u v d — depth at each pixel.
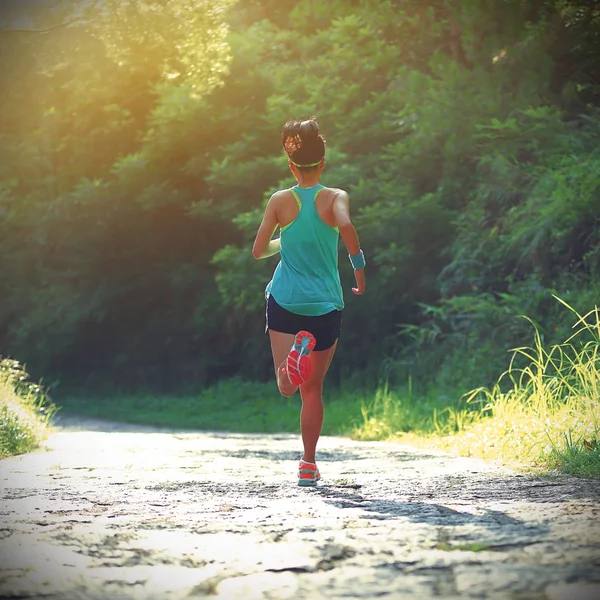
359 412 29.17
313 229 10.18
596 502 7.91
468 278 30.41
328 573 5.39
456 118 33.19
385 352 38.09
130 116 46.06
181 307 48.53
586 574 5.28
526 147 30.42
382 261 35.53
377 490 9.34
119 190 45.84
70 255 49.31
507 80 32.97
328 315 10.18
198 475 11.33
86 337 51.50
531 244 26.08
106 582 5.27
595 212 24.81
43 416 20.36
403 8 37.06
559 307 25.00
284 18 46.38
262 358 45.31
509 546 5.96
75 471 11.90
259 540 6.30
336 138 40.06
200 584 5.21
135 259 48.91
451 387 27.22
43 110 43.25
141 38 29.86
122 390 51.06
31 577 5.38
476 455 14.38
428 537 6.28
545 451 12.38
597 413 12.77
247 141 42.34
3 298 51.28
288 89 41.69
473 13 32.69
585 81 32.09
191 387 47.78
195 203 43.88
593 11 31.41
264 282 37.38
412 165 35.59
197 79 30.89
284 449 16.77
